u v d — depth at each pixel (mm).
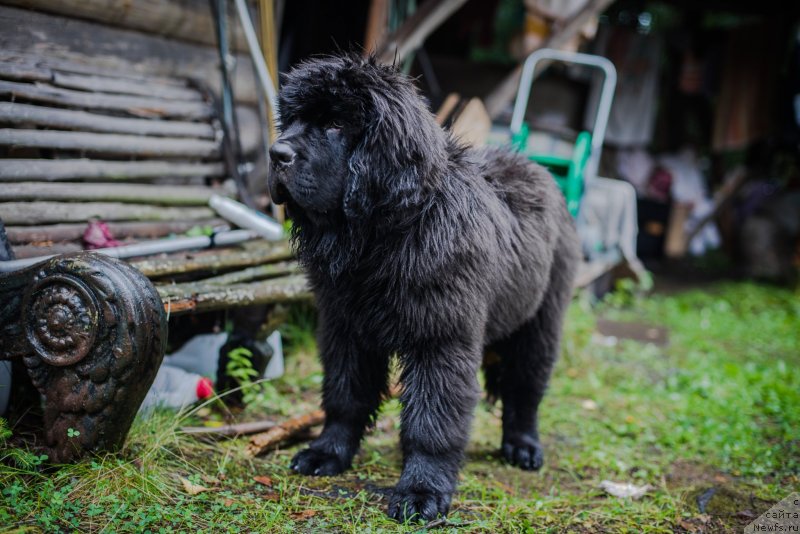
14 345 2744
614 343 6148
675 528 3029
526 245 3184
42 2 4012
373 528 2738
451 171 2832
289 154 2588
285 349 4676
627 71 9688
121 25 4457
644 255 10438
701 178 11289
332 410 3223
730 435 4098
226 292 3453
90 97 4012
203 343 3842
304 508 2869
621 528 2992
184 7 4762
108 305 2584
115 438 2785
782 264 10102
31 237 3389
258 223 4277
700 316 7340
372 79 2613
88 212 3703
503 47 11812
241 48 5227
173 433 3174
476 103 5293
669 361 5754
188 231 4074
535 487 3406
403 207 2621
